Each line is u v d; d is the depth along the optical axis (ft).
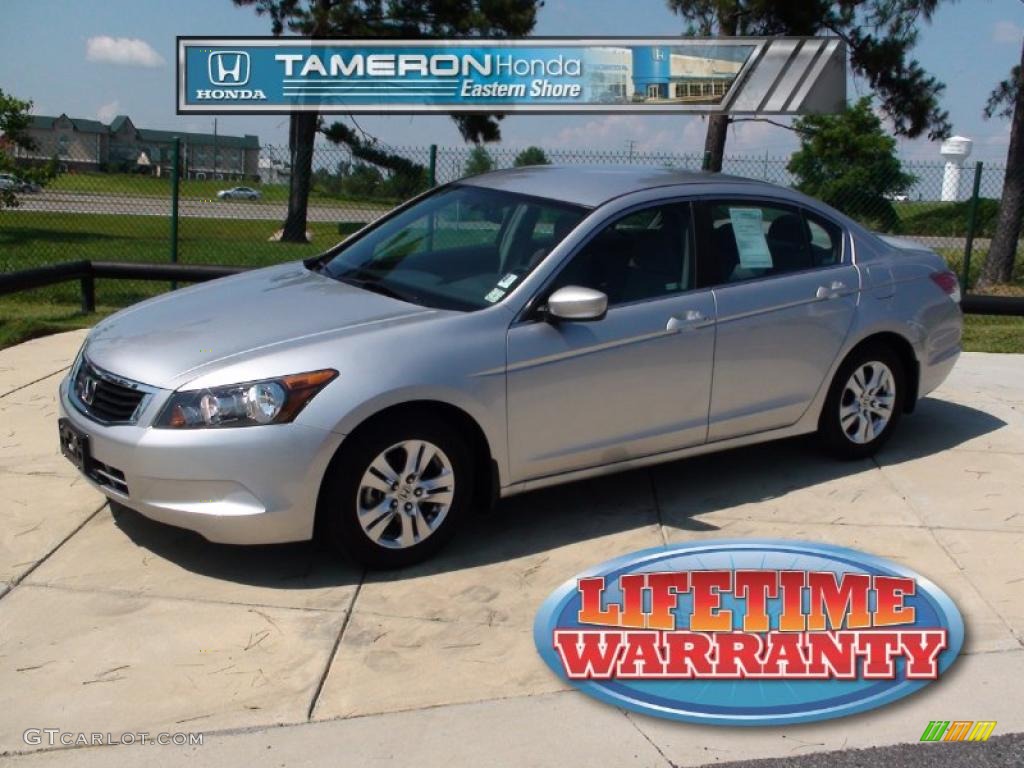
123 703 12.43
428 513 15.79
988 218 53.47
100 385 15.39
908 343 20.35
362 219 44.42
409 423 15.20
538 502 18.40
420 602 14.87
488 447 15.96
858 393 20.08
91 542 16.34
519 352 15.89
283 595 14.93
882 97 62.69
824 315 19.04
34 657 13.26
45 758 11.44
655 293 17.39
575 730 12.17
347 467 14.84
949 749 11.98
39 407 22.74
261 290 17.74
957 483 19.63
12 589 14.85
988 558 16.61
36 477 18.76
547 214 17.56
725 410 18.22
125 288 43.62
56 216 79.82
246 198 51.49
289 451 14.35
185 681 12.87
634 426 17.28
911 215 48.29
